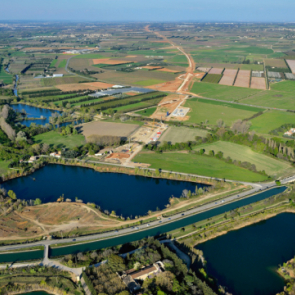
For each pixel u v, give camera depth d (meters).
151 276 181.00
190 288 172.38
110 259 190.12
